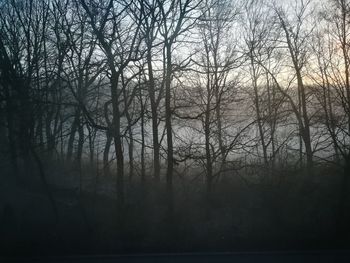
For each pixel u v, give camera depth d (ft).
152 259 35.40
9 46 55.42
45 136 62.08
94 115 51.88
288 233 44.27
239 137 58.18
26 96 48.60
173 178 59.98
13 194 55.11
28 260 35.47
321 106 69.05
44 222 46.50
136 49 49.52
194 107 57.36
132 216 48.08
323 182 57.98
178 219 49.26
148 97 55.11
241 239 42.70
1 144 57.62
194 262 34.12
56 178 62.44
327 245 39.32
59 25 57.41
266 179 56.59
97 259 35.70
